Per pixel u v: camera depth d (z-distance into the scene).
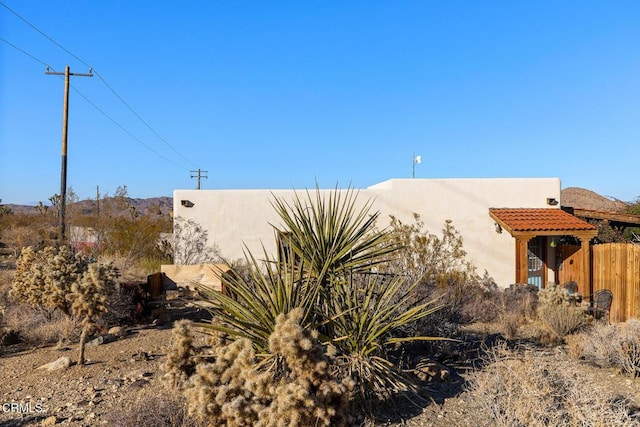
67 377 6.71
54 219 28.92
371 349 5.61
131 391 6.06
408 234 15.55
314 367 4.20
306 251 6.21
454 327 8.44
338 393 4.22
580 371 6.54
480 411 5.11
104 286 7.29
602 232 17.98
